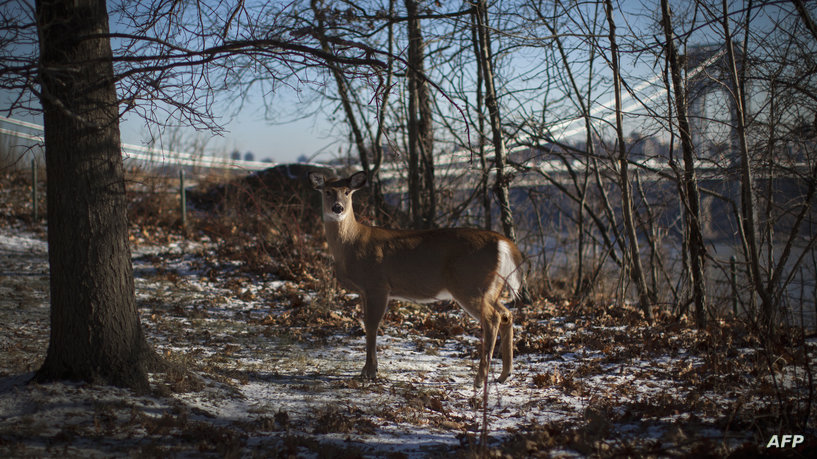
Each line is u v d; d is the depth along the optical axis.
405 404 5.00
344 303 9.20
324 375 5.80
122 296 4.55
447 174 12.73
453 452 3.93
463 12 9.12
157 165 17.25
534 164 10.83
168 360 5.23
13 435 3.59
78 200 4.34
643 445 3.80
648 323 8.14
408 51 10.55
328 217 5.89
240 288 10.06
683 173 7.78
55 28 4.18
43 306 7.83
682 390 5.24
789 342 5.94
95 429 3.80
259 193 15.19
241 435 4.02
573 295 10.90
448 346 7.29
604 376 5.89
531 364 6.44
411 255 5.88
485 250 5.74
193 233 14.56
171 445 3.73
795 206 6.38
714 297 8.71
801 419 4.09
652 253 9.47
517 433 4.27
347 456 3.72
